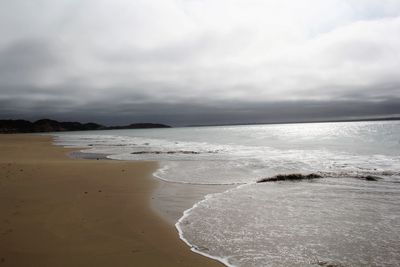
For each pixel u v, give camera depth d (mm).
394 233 7500
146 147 40312
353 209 9633
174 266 5844
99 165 19938
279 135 66375
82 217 8797
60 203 10227
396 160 21547
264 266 5848
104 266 5812
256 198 11195
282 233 7582
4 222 8234
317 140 46156
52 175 15719
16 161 22500
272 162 21391
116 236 7379
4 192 11695
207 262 6023
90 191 12133
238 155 27141
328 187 12969
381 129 71938
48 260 6039
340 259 6137
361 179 14555
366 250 6539
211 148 36344
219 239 7223
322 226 8062
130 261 6043
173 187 13234
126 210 9602
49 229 7766
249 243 6973
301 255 6324
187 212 9453
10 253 6328
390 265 5867
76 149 37344
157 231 7758
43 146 43469
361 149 30047
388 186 13000
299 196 11438
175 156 27266
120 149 37000
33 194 11422
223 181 14617
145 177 15617
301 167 18906
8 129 183500
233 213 9320
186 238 7285
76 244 6855
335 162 21109
